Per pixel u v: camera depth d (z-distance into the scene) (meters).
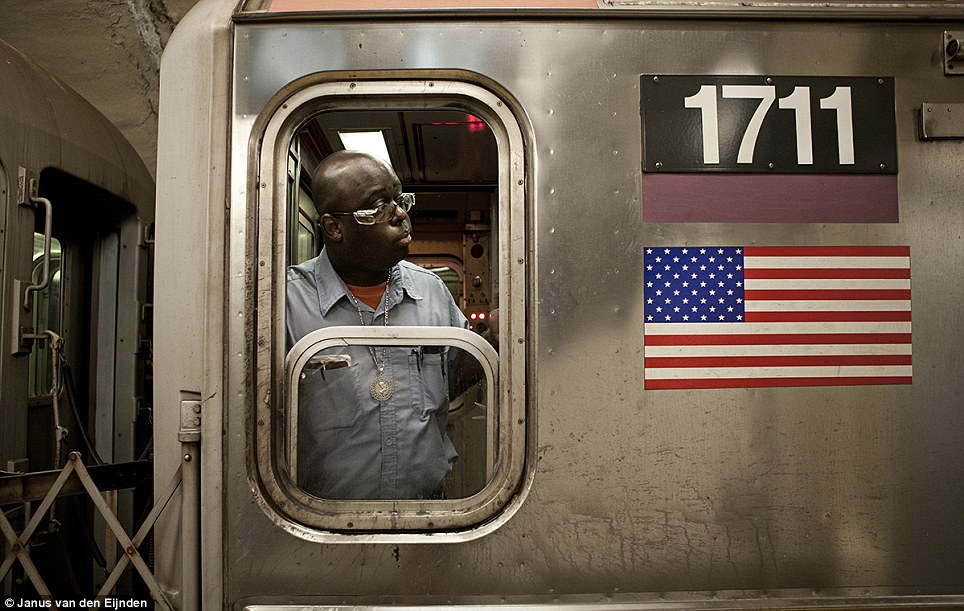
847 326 1.43
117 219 2.45
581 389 1.41
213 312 1.39
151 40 3.09
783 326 1.43
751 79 1.46
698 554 1.40
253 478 1.39
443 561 1.38
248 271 1.41
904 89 1.47
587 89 1.45
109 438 2.38
